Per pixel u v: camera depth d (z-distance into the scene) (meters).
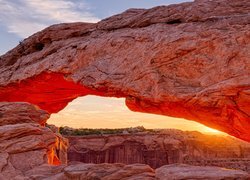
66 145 23.12
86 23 24.91
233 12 18.91
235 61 16.81
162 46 19.11
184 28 19.31
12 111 17.61
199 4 20.09
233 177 10.26
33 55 26.58
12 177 13.35
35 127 16.00
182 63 18.28
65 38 25.22
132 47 20.77
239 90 15.99
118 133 84.12
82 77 21.91
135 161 75.12
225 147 78.88
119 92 20.62
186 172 10.84
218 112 17.03
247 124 16.77
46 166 13.95
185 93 17.30
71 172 12.45
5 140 15.09
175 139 76.19
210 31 18.16
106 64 21.30
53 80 25.08
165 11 20.97
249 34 17.14
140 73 19.42
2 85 26.98
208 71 17.36
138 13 22.70
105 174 11.94
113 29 23.03
